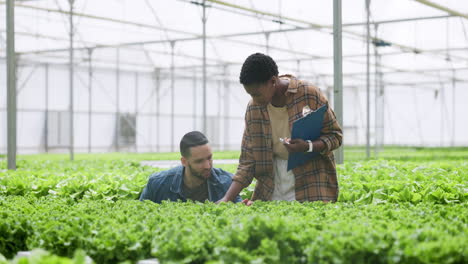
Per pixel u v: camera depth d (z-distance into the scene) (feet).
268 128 19.35
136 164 59.47
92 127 126.21
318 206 17.29
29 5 93.91
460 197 23.11
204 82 88.38
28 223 15.62
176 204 18.26
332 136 18.63
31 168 53.42
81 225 14.98
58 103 125.39
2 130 121.19
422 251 11.49
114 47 116.06
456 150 124.36
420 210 16.69
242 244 12.51
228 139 143.13
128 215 16.35
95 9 98.12
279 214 15.37
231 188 19.88
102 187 26.55
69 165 58.95
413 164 47.39
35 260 10.31
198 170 20.30
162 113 135.44
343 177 30.50
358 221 14.06
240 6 86.12
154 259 13.44
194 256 12.32
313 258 11.89
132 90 131.75
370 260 11.80
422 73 150.30
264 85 17.42
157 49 120.88
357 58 131.85
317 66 140.87
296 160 18.53
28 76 121.60
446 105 163.53
